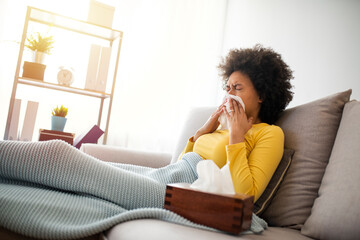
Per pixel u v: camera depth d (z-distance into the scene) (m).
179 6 2.77
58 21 2.23
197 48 2.83
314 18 2.61
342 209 0.77
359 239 0.71
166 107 2.66
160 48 2.67
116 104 2.50
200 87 2.82
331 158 0.93
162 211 0.73
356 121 0.90
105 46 2.42
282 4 2.78
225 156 1.11
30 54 2.25
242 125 1.07
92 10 2.25
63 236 0.65
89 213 0.73
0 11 2.17
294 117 1.16
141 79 2.59
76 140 2.06
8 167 0.81
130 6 2.58
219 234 0.66
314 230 0.82
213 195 0.69
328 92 2.45
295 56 2.64
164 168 1.06
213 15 2.92
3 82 2.18
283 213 0.97
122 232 0.64
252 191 0.93
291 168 1.04
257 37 2.85
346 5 2.48
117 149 1.56
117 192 0.83
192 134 1.57
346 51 2.43
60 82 2.11
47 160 0.80
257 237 0.72
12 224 0.65
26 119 1.97
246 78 1.22
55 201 0.72
